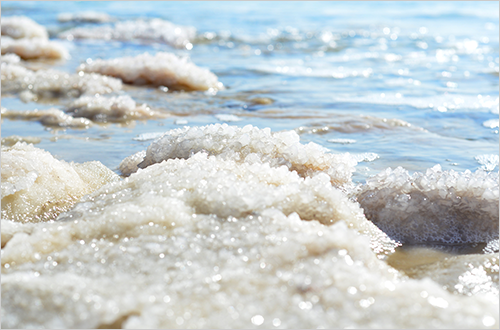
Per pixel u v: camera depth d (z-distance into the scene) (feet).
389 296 3.71
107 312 3.58
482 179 6.20
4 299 3.75
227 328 3.45
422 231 6.01
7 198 6.26
